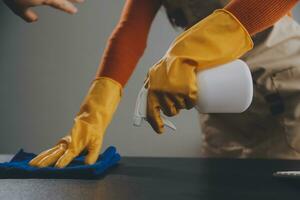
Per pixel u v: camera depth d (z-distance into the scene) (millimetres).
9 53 2160
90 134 781
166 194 476
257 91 1044
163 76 611
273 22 631
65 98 2139
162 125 635
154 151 2082
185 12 1050
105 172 660
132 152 2092
